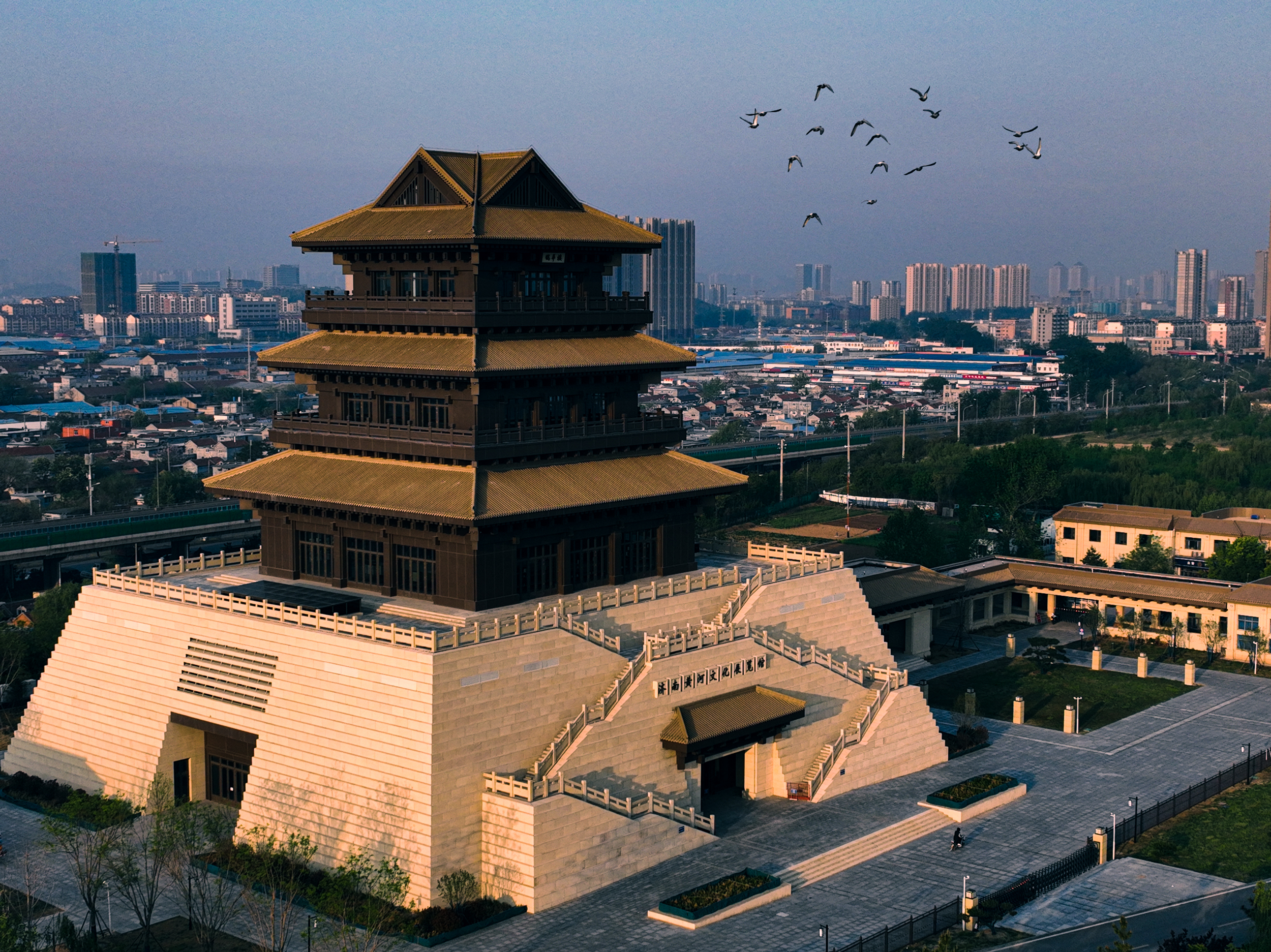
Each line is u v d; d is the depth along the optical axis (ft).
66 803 330.95
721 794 349.00
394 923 270.05
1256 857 312.29
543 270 355.77
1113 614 551.59
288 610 310.65
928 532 599.57
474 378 327.26
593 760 303.07
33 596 640.17
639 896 288.30
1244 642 489.67
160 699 331.36
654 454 376.07
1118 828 325.42
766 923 276.00
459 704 282.56
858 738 361.10
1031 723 418.51
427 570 335.67
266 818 304.71
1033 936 271.69
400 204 363.76
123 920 276.62
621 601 336.29
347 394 361.30
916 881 298.97
